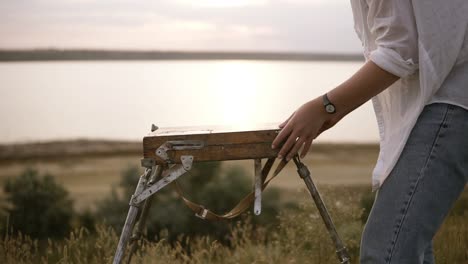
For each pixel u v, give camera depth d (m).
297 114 1.67
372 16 1.63
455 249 3.52
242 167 12.30
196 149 1.75
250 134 1.76
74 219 12.28
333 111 1.63
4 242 3.59
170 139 1.76
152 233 9.84
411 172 1.57
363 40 1.75
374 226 1.62
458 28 1.51
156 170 1.83
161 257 3.51
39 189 12.95
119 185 13.36
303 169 1.82
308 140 1.69
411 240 1.55
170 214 10.07
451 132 1.55
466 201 5.51
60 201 13.00
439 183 1.55
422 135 1.57
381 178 1.64
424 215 1.55
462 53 1.54
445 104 1.56
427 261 1.89
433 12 1.50
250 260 3.79
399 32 1.55
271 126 1.86
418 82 1.60
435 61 1.52
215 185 11.46
